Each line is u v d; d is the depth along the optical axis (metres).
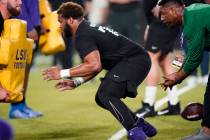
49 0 27.59
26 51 17.70
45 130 19.92
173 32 21.83
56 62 38.41
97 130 19.73
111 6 38.59
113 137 18.52
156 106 24.75
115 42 16.77
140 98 27.33
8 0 17.42
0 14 17.45
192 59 15.40
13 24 17.19
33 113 22.59
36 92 30.23
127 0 38.28
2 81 17.12
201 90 29.98
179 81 15.88
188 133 19.08
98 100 16.64
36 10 21.20
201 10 15.19
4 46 16.92
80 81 16.55
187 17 15.27
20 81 17.56
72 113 23.39
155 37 21.84
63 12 16.55
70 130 19.84
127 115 16.44
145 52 17.17
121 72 16.64
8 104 26.08
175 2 15.84
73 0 27.27
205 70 32.03
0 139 10.07
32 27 21.19
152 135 17.38
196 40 15.18
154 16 21.73
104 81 16.70
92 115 22.80
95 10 42.38
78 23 16.48
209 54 32.91
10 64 17.05
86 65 16.06
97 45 16.58
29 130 19.95
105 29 16.78
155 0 21.50
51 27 21.91
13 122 21.48
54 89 31.33
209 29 15.18
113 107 16.41
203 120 15.83
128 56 16.84
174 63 16.94
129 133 16.55
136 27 39.00
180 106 23.72
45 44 21.97
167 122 21.06
